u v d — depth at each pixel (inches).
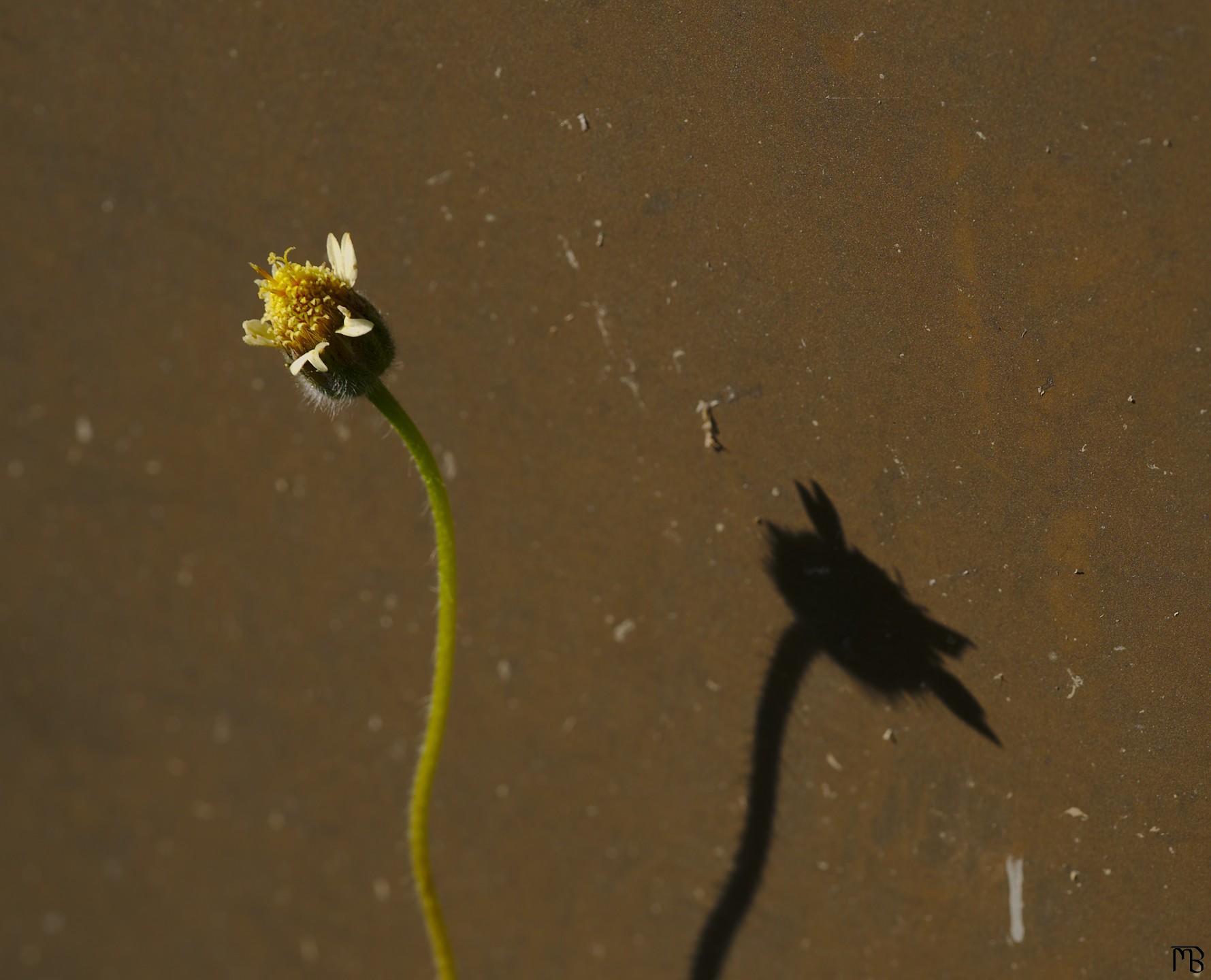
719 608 9.5
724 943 9.9
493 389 9.7
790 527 9.1
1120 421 8.4
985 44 8.3
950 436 8.7
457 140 9.3
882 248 8.6
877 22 8.4
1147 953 8.8
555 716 10.1
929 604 8.9
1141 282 8.3
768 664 9.4
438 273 9.6
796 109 8.6
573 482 9.6
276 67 9.6
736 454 9.2
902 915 9.4
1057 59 8.3
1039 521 8.6
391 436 10.0
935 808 9.2
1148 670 8.5
